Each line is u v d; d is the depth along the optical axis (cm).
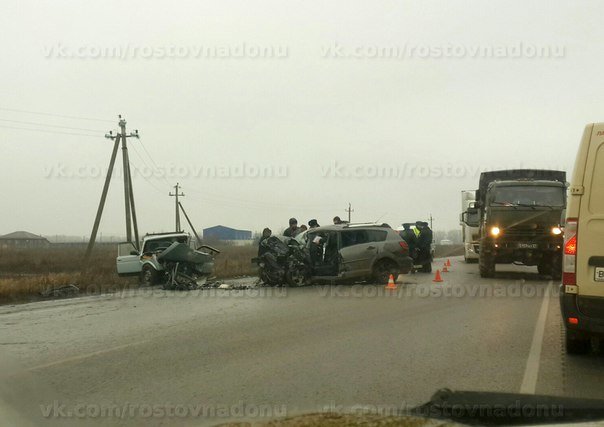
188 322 1103
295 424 512
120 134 3844
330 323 1063
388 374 698
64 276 2120
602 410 541
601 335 740
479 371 712
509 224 1881
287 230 2009
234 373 709
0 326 1102
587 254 733
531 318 1106
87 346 884
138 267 2162
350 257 1756
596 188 734
